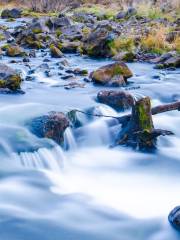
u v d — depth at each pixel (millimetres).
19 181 5059
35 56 10492
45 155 5395
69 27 13594
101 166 5566
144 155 5770
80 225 4453
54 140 5598
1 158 5320
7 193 4871
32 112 6355
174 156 5801
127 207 4758
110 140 6066
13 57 10328
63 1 23719
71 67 9367
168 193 5066
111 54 10508
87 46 10734
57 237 4277
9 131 5672
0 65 7574
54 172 5336
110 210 4695
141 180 5328
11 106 6645
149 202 4863
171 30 12055
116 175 5395
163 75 8977
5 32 13125
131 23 14766
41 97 7191
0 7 25984
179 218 4367
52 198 4840
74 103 6875
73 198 4859
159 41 10805
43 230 4359
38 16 21094
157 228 4438
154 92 7828
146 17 16188
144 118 5812
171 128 6430
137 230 4414
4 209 4613
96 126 6188
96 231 4391
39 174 5203
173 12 16531
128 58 10180
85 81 8227
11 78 7367
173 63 9594
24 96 7238
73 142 5934
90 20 17391
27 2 24797
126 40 10953
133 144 5859
